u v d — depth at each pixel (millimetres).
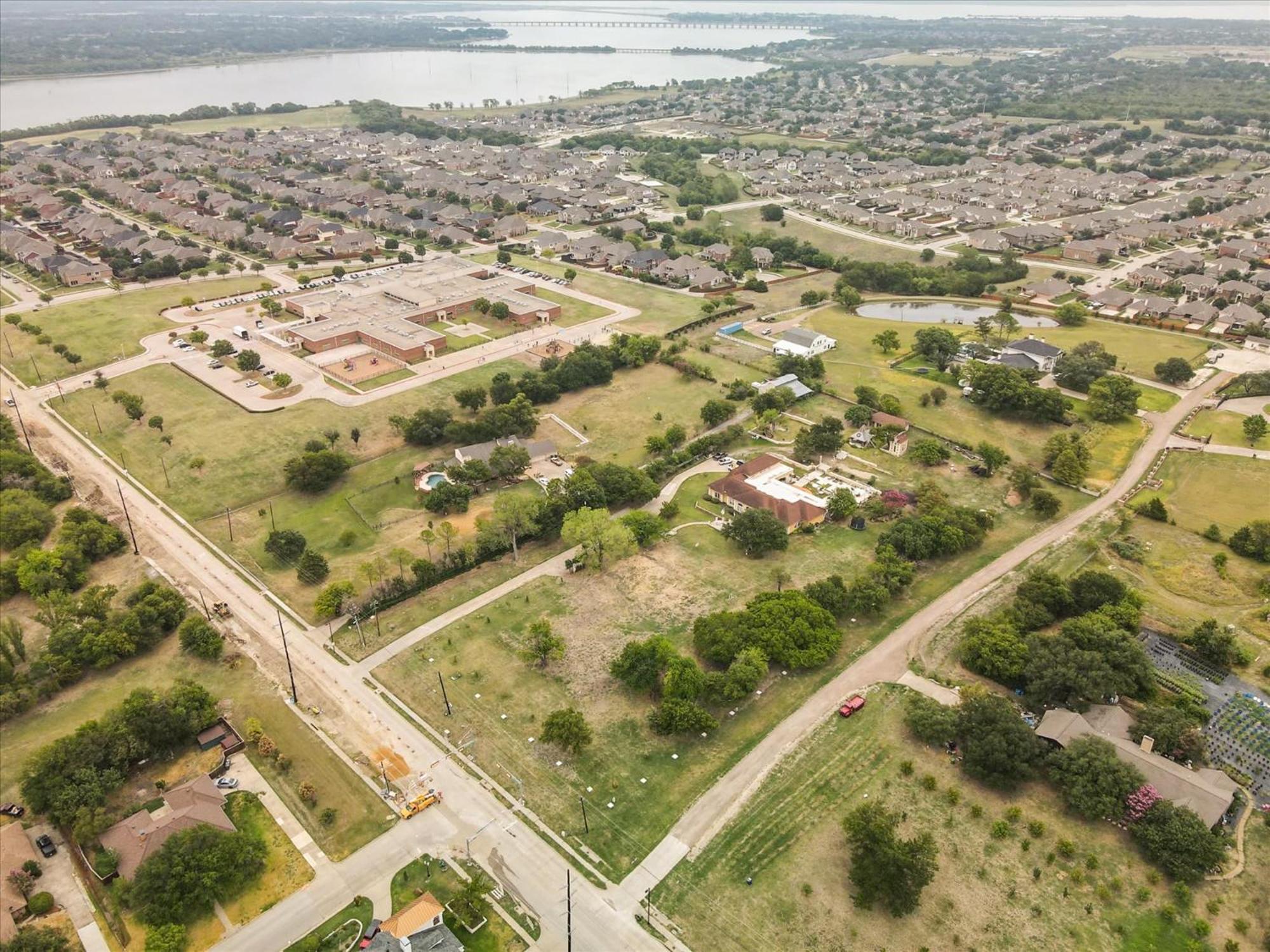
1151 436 180250
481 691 113375
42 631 125812
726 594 132250
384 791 98250
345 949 80562
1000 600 129125
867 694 111312
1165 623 124812
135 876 84938
